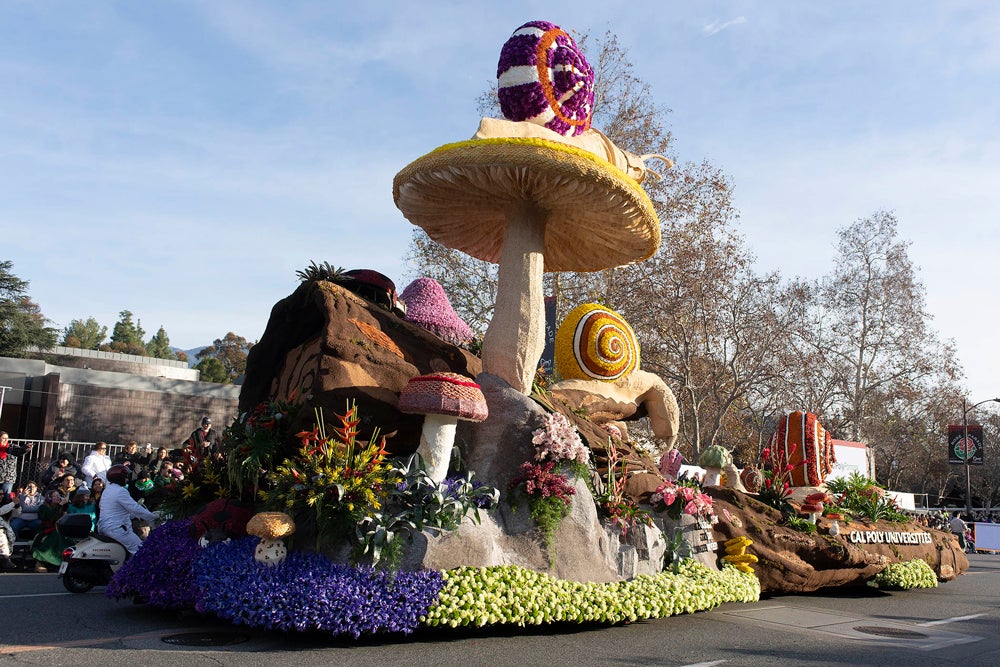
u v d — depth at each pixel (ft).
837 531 39.99
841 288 128.16
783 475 41.93
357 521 22.18
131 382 100.48
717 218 91.97
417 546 22.82
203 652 19.92
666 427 39.29
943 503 193.06
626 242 32.09
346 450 23.61
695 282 89.45
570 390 36.58
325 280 30.12
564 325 38.17
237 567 22.43
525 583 24.23
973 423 172.76
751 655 23.61
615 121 90.43
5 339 133.28
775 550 36.81
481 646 22.17
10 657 18.92
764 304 105.60
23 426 90.02
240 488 27.04
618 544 28.94
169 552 25.13
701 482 42.88
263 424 27.17
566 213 30.55
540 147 25.94
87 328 273.95
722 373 101.96
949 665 24.00
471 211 31.40
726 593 31.94
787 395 119.44
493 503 26.04
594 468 30.09
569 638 24.23
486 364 29.35
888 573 42.06
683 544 32.73
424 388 25.22
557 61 30.27
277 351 32.45
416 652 20.92
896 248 126.82
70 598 28.68
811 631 28.63
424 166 27.27
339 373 26.50
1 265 137.49
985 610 37.78
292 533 22.77
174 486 29.76
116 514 31.09
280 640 21.57
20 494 44.21
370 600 21.38
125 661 18.78
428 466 25.49
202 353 244.22
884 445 145.38
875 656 24.71
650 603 27.53
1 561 39.19
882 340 125.29
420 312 34.68
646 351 93.56
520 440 27.30
